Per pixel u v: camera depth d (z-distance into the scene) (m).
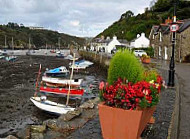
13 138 6.14
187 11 61.12
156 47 42.16
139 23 83.94
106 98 3.94
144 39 63.69
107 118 3.83
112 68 4.38
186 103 7.98
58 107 13.99
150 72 5.70
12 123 12.78
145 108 3.84
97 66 47.00
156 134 4.66
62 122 6.48
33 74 34.12
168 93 9.34
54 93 19.62
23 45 143.00
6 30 146.50
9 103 16.95
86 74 36.41
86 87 23.94
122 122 3.75
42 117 13.91
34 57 76.25
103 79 30.38
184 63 30.41
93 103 8.33
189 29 31.61
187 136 4.93
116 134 3.83
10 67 43.88
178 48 32.91
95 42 96.00
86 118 6.80
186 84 12.49
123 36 88.06
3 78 29.64
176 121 5.60
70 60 63.75
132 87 3.87
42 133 6.07
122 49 4.64
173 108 6.82
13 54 89.19
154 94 4.31
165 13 76.12
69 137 4.65
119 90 3.81
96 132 4.93
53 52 108.88
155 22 74.38
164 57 37.84
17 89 22.23
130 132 3.74
